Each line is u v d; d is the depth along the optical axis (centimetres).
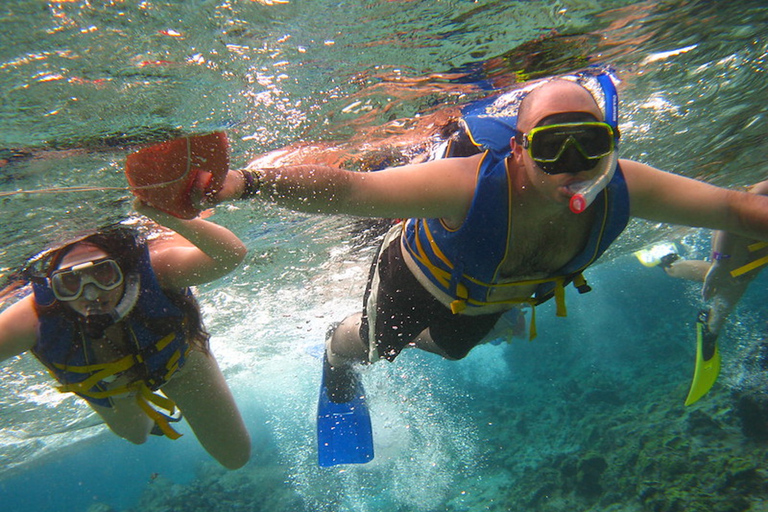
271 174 209
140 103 325
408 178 233
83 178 373
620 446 1507
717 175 948
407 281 350
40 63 268
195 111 356
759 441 1216
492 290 298
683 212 266
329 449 604
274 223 639
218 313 983
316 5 303
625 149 708
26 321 353
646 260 1311
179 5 268
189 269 368
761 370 1328
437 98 455
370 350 430
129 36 274
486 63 415
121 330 354
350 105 425
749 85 579
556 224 253
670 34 435
